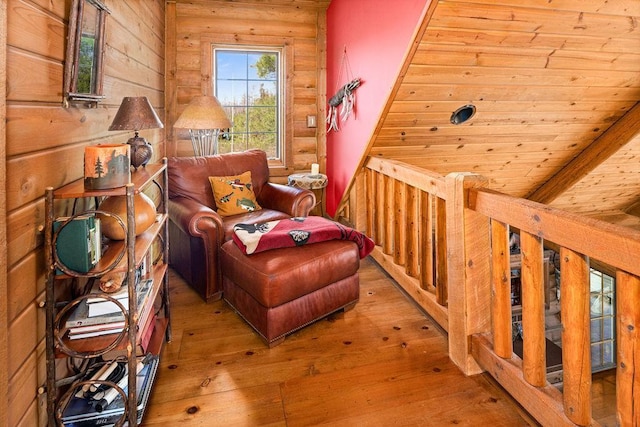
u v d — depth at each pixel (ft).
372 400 5.96
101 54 6.11
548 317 13.23
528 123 10.14
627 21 7.36
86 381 4.71
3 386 3.70
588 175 12.13
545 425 5.07
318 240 8.32
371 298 9.43
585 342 4.50
